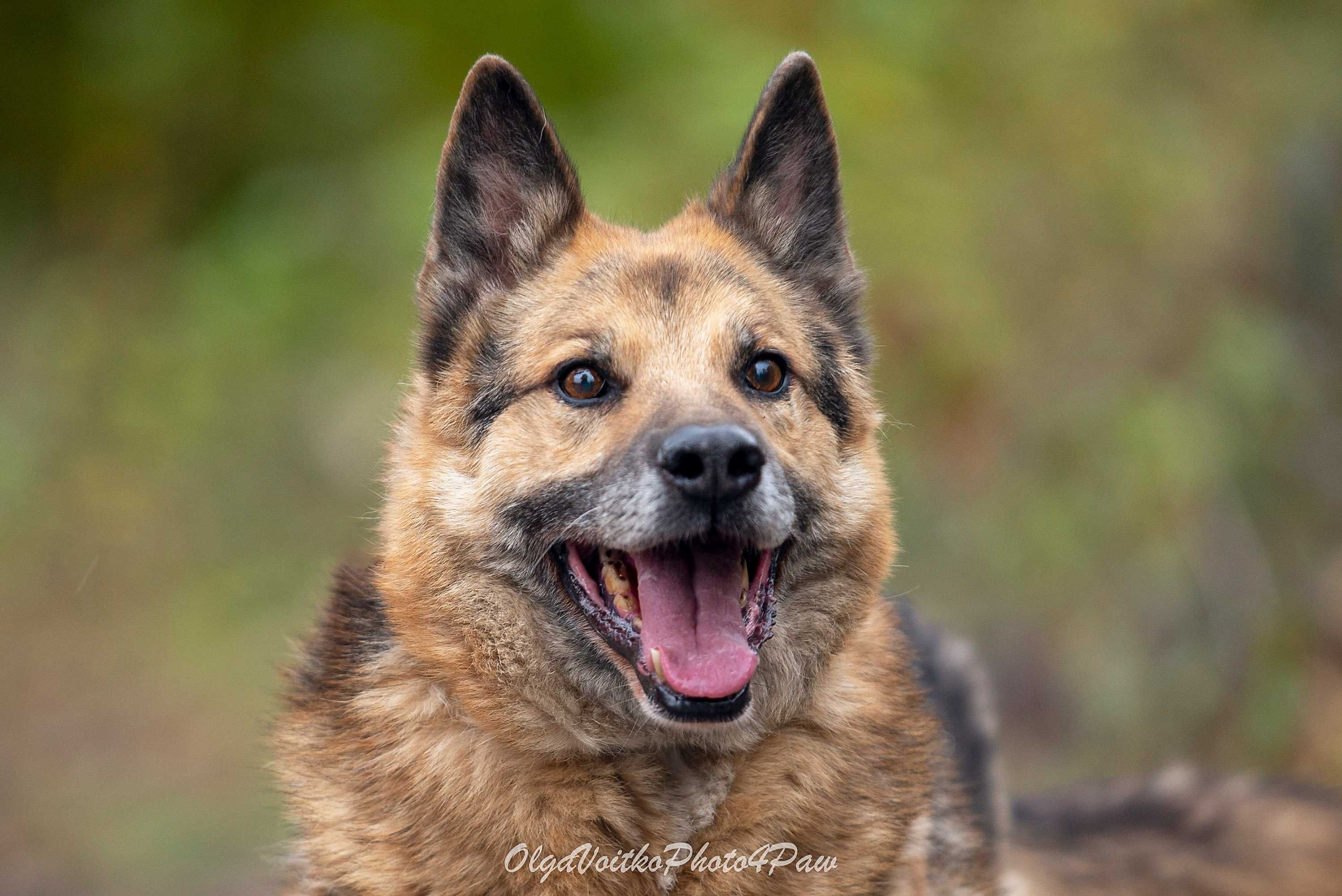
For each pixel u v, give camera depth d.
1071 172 13.16
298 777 5.20
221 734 9.51
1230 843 6.77
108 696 9.80
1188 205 13.19
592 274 5.30
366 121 13.45
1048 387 11.68
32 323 12.84
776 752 4.97
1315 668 10.94
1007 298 12.08
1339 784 9.18
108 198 13.77
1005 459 11.27
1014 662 10.42
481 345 5.28
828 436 5.29
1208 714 10.61
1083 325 12.14
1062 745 10.23
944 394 11.45
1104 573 10.88
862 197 12.05
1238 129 14.19
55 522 11.21
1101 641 10.55
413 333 5.64
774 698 4.98
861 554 5.21
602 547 4.96
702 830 4.88
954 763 6.12
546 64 13.12
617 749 4.90
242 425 11.62
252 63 13.92
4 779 8.98
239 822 8.70
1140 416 11.44
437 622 4.94
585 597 4.93
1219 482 11.44
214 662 10.12
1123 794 7.25
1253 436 11.93
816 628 5.11
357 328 11.73
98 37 14.24
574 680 4.93
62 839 8.49
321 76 13.62
